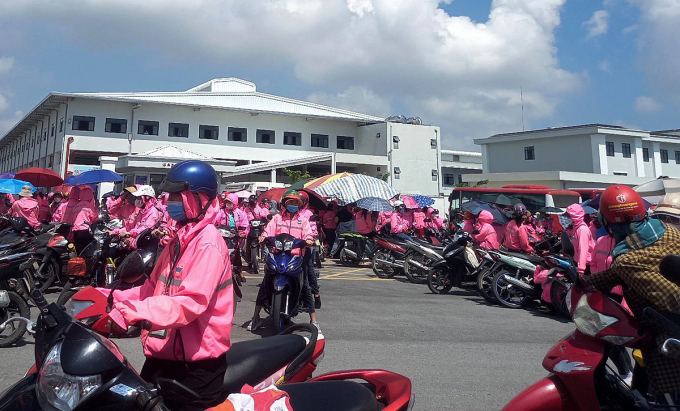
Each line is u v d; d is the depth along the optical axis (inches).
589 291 114.7
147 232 280.1
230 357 107.1
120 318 82.7
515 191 834.8
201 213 97.0
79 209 358.9
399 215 625.9
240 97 1663.4
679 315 111.8
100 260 311.1
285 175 1503.4
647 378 117.0
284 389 100.8
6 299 190.5
